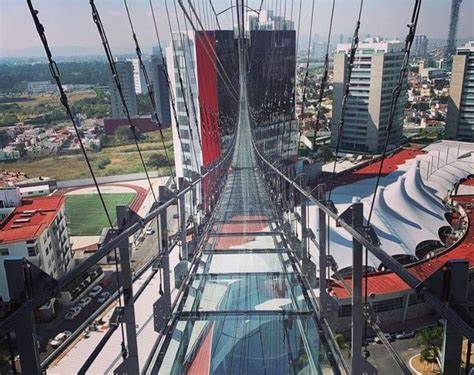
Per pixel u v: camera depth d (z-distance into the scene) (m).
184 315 3.83
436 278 1.32
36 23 3.36
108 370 4.11
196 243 5.66
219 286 4.55
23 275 1.47
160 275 3.30
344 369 2.66
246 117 30.34
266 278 4.64
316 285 4.20
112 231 2.36
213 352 3.48
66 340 1.89
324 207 2.85
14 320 1.36
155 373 2.94
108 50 4.59
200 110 21.78
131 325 2.44
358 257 2.31
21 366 1.50
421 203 25.34
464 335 1.15
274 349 3.43
